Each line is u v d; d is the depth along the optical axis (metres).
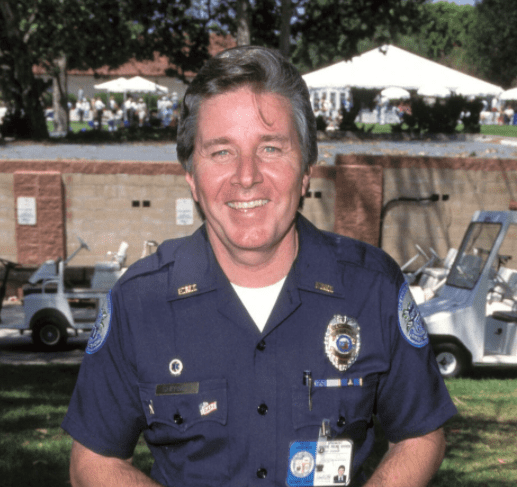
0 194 13.42
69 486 4.20
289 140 1.48
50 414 5.72
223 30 19.08
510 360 8.28
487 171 13.98
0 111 27.91
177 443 1.51
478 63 49.00
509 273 9.12
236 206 1.47
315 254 1.56
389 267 1.61
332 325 1.51
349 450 1.49
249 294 1.54
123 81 31.30
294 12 17.45
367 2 17.27
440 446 1.58
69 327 10.01
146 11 17.81
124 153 17.00
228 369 1.49
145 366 1.51
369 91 23.38
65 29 18.52
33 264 13.50
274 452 1.47
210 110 1.48
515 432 5.62
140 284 1.55
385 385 1.57
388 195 13.97
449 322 8.24
